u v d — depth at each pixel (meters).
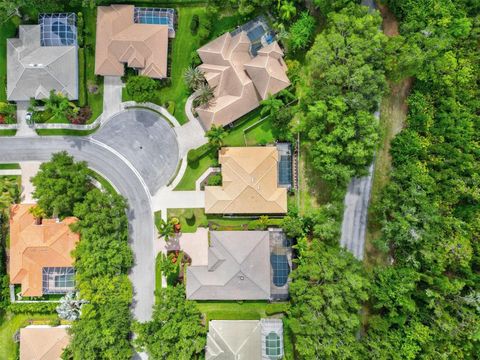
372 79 46.38
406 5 49.12
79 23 51.47
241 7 48.62
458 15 48.47
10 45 51.00
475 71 49.47
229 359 47.66
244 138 52.41
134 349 51.78
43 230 49.38
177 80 52.69
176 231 52.31
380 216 50.34
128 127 53.06
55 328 50.19
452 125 48.84
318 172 52.34
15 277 50.03
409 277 46.59
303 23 49.28
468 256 45.94
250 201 49.66
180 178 52.72
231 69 49.78
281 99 51.41
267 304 51.59
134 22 51.41
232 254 48.94
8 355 52.03
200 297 50.16
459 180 47.25
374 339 46.97
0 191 50.66
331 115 45.56
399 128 52.34
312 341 44.47
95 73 50.91
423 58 45.19
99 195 48.91
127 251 49.69
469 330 45.28
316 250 47.59
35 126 53.00
